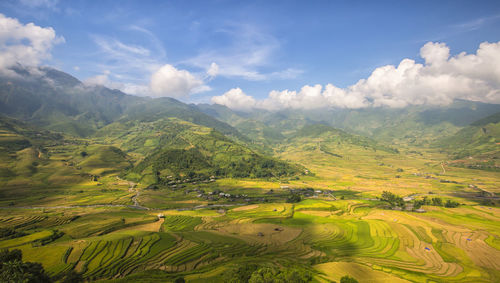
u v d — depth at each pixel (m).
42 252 108.06
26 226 157.50
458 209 186.00
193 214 186.25
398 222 158.25
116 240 122.19
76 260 103.12
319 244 127.00
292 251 119.19
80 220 172.00
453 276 93.75
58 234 136.75
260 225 157.00
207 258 111.62
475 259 107.31
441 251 115.44
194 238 133.88
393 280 88.94
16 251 83.06
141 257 109.94
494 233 135.38
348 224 155.88
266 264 98.06
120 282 90.31
